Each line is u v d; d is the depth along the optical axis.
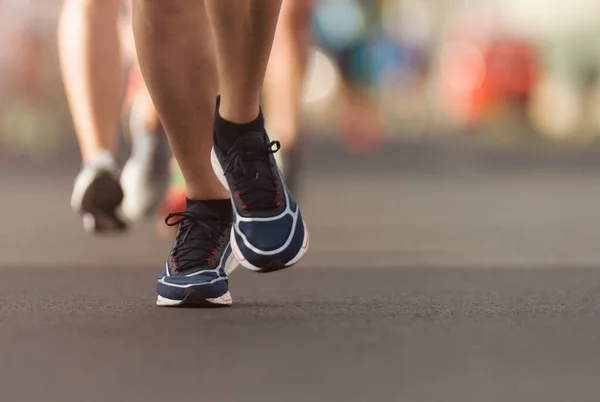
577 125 32.69
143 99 9.12
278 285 6.42
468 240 9.42
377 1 35.06
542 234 9.91
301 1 9.80
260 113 5.23
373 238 9.63
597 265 7.54
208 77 5.23
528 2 35.62
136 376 3.85
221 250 5.46
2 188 15.58
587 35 33.31
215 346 4.37
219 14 4.83
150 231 10.16
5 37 26.70
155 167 9.33
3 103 26.27
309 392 3.62
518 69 32.38
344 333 4.64
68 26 7.86
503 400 3.53
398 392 3.62
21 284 6.51
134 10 5.18
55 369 3.97
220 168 5.26
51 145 25.02
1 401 3.55
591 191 15.19
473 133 32.75
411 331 4.68
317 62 35.84
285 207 5.27
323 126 35.59
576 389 3.67
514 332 4.66
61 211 12.37
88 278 6.83
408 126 35.34
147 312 5.24
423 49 36.19
